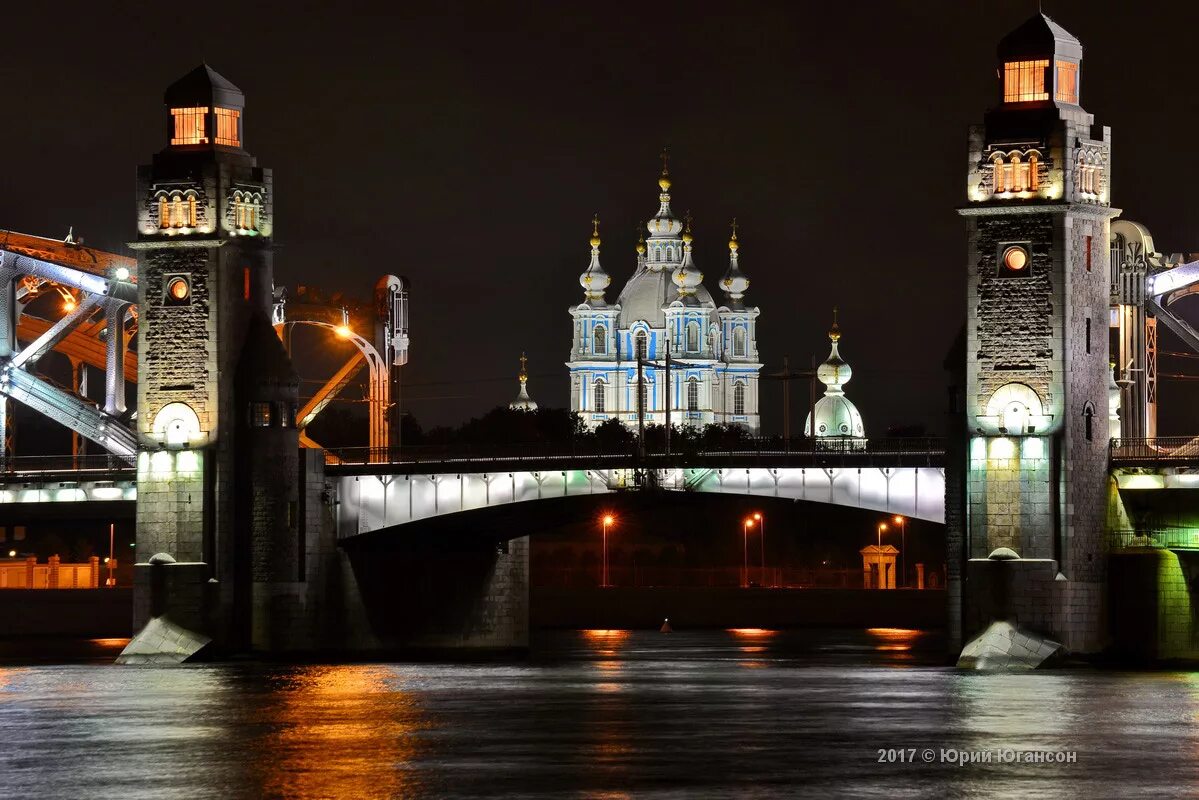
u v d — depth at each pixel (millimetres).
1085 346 164250
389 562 194250
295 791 100750
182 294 182875
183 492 182250
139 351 184000
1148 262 173750
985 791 100250
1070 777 104312
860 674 163500
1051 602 161375
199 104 184750
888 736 119500
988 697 139625
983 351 163625
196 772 106938
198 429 182125
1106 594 165625
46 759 112188
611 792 99938
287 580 183625
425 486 189000
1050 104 163125
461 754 113125
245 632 182625
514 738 120125
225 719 130375
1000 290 163125
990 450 163125
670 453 184000
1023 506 162125
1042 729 121875
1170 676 154375
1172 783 102438
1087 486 164000
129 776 105875
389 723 127938
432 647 198125
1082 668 161375
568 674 166125
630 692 148375
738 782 102875
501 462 186000
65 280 198875
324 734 122375
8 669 174375
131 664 179375
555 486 185500
